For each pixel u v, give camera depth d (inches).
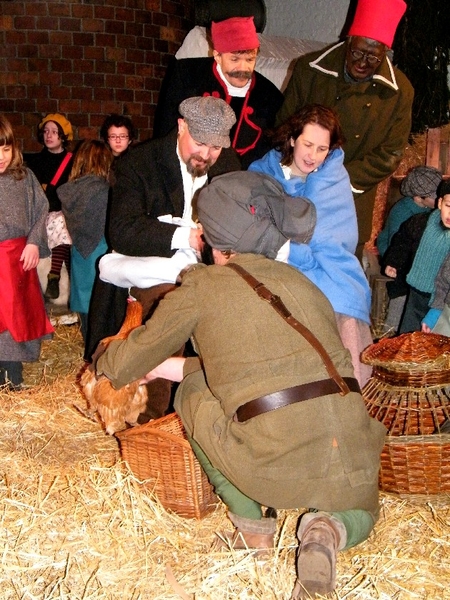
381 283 215.9
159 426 115.7
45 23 284.5
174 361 103.8
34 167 240.1
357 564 101.0
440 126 290.0
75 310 189.3
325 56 154.9
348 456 83.4
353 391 86.4
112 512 111.0
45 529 108.3
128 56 294.5
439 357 119.3
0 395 164.6
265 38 256.1
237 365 84.5
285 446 82.4
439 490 117.8
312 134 121.0
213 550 103.0
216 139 117.0
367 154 155.9
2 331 161.8
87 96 292.5
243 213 91.5
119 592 95.3
